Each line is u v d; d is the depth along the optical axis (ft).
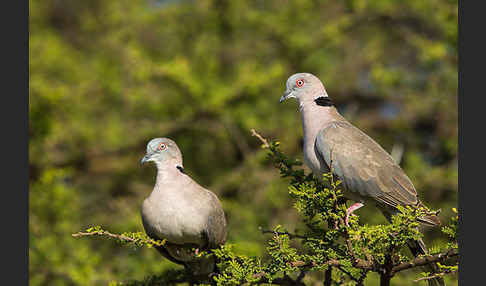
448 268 18.48
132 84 52.16
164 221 23.53
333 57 57.52
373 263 20.17
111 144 51.42
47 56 53.47
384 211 23.88
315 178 23.16
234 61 56.34
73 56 58.13
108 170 55.16
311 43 53.26
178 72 48.60
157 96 51.78
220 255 22.11
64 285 41.14
